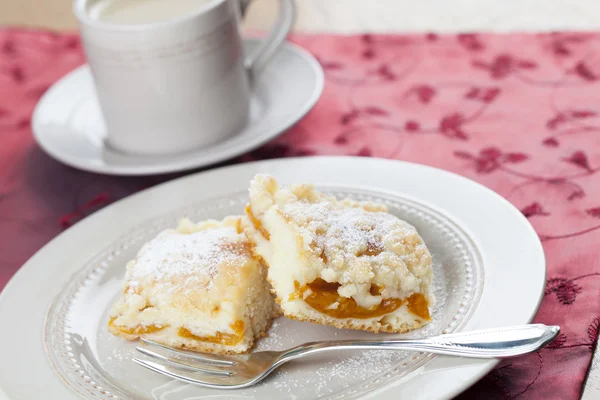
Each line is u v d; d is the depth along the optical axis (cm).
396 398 53
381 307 58
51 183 71
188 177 66
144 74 67
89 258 62
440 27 86
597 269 59
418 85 75
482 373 53
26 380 56
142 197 66
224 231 61
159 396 56
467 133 70
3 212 69
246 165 66
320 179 65
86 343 59
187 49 67
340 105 75
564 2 86
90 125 73
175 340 59
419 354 55
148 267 60
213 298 58
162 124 69
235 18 69
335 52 81
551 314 57
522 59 76
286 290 58
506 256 58
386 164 65
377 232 59
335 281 57
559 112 71
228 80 69
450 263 59
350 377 55
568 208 63
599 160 66
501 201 60
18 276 61
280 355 56
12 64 83
